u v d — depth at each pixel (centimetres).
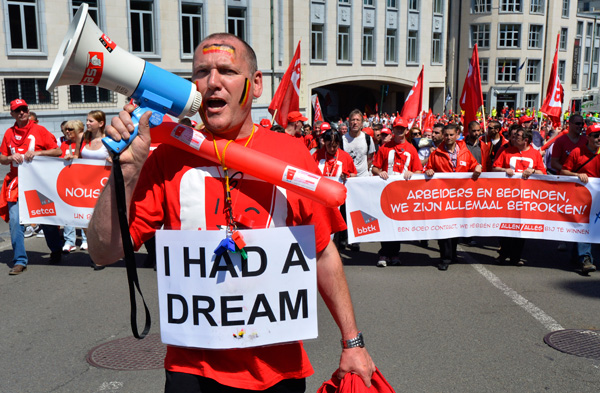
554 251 862
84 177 751
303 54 3425
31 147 746
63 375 435
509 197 761
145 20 2792
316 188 204
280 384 225
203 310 213
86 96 2625
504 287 663
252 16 3117
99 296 633
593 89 6125
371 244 927
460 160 781
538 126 2314
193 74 217
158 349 484
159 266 216
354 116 891
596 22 6097
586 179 729
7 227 1074
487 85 5284
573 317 560
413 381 421
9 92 2411
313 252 219
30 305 603
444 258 755
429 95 4428
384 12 3838
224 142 208
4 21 2361
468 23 5272
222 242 208
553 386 415
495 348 483
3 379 429
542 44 5291
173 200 214
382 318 556
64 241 880
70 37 190
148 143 197
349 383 223
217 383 217
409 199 766
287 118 1007
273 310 216
